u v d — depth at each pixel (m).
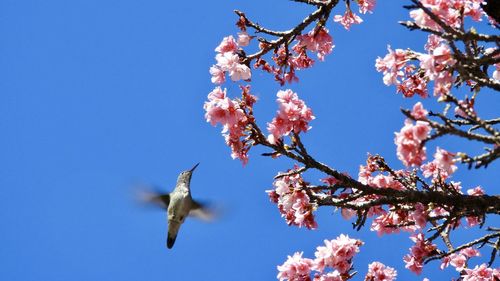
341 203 14.59
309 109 14.69
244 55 17.27
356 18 18.02
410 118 11.59
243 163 15.09
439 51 12.34
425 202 14.26
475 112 11.92
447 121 11.64
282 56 18.11
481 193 17.70
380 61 14.52
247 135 15.14
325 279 14.52
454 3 12.78
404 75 16.11
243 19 17.39
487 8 13.70
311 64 18.31
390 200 14.41
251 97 15.34
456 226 16.33
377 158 16.34
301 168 14.79
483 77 12.97
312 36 17.64
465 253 16.88
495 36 11.81
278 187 15.04
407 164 11.87
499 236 15.16
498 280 16.06
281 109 14.62
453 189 14.72
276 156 14.91
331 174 14.64
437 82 12.41
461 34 11.85
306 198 14.94
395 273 15.80
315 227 14.80
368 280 15.81
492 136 11.48
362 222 14.58
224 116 15.03
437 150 12.24
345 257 14.68
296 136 14.62
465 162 11.75
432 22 12.66
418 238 16.25
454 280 16.88
